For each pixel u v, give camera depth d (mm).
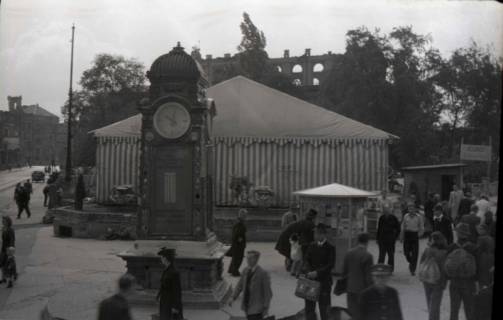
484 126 16562
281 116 21172
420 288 9938
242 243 12203
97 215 18188
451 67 22359
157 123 9398
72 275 11609
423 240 16281
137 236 9375
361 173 20859
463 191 17000
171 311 7422
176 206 9375
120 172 21062
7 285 10703
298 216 15617
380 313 6594
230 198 20703
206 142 9875
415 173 21938
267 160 20984
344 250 11852
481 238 7465
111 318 5957
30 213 25062
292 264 11953
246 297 7129
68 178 29047
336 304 9117
